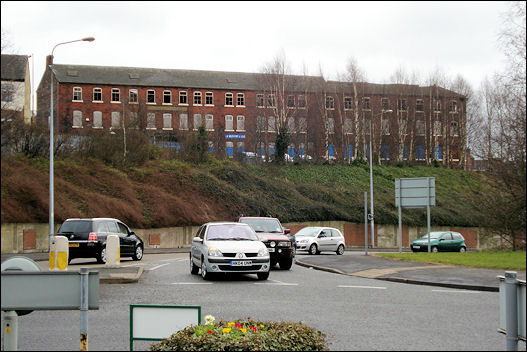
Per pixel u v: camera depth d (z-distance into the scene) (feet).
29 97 143.43
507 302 22.16
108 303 39.73
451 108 255.70
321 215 165.58
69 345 26.58
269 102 231.09
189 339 21.81
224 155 188.96
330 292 46.78
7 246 103.86
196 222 143.13
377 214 172.35
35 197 111.04
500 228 101.86
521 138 93.76
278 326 25.71
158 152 166.40
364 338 28.37
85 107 237.86
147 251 119.65
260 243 57.52
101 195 128.98
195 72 263.29
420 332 30.01
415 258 78.13
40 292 20.10
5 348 22.90
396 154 241.14
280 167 193.47
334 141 233.35
